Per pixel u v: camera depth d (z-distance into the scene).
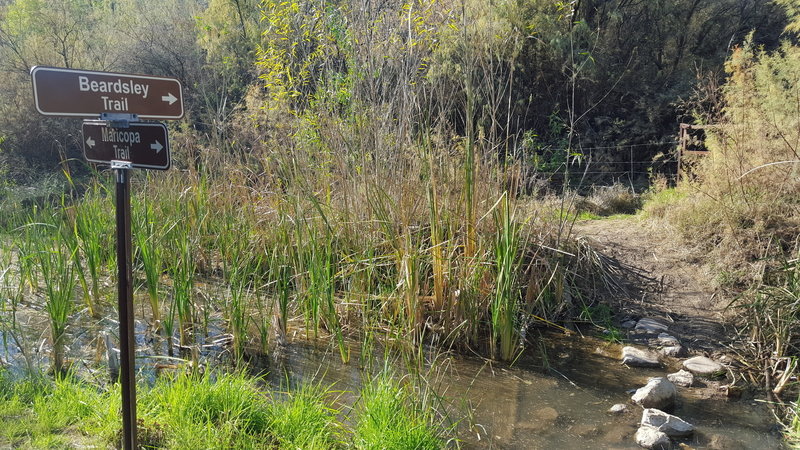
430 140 6.27
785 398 5.02
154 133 3.11
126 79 3.10
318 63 8.28
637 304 6.83
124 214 2.98
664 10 19.22
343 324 6.27
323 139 7.14
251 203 7.64
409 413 4.08
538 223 7.16
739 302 6.49
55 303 5.04
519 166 6.07
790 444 4.36
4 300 5.50
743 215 7.36
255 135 8.47
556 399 5.00
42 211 8.12
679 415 4.79
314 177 7.22
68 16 22.27
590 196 12.51
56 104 2.90
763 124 7.81
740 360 5.66
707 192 8.12
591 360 5.77
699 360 5.66
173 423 3.87
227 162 8.04
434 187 5.84
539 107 17.14
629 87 18.98
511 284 5.73
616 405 4.88
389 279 6.16
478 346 5.92
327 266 5.81
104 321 6.15
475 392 5.07
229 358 5.50
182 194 7.52
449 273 5.88
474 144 6.05
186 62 20.44
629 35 19.31
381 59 6.79
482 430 4.45
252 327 6.23
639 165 18.08
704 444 4.37
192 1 24.55
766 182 7.42
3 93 19.67
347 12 7.39
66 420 3.93
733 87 9.06
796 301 5.49
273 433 3.90
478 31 6.20
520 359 5.75
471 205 5.79
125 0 26.61
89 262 6.52
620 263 7.61
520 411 4.77
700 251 7.61
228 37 17.98
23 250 6.73
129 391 3.07
